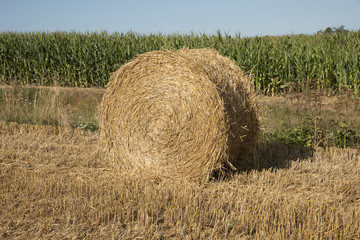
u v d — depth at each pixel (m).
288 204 4.59
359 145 7.36
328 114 8.53
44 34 17.80
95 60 16.23
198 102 5.63
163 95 5.98
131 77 6.32
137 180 5.65
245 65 13.77
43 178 5.49
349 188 5.28
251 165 6.59
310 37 18.52
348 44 14.62
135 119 6.24
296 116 8.80
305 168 6.24
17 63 17.42
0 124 9.05
